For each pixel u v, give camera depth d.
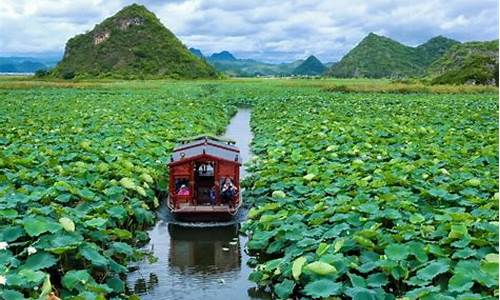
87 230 12.55
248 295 12.31
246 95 68.62
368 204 13.95
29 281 9.31
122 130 29.28
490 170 19.34
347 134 27.70
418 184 17.00
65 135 27.88
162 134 29.41
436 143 25.92
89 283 10.33
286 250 12.70
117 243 12.85
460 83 90.56
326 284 9.86
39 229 11.05
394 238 11.57
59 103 50.75
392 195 14.74
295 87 87.50
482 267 9.60
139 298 11.80
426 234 12.01
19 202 13.77
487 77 90.44
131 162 20.52
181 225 17.09
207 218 17.22
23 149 21.91
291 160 21.72
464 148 23.92
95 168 18.44
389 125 33.47
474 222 12.23
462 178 17.64
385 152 22.62
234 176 17.61
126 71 132.88
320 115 40.38
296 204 16.14
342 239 11.40
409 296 9.30
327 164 20.38
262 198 18.58
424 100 56.88
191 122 36.31
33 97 59.59
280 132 31.36
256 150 28.31
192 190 17.42
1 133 29.02
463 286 9.21
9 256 10.49
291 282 10.89
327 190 16.50
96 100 54.62
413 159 22.69
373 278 10.24
